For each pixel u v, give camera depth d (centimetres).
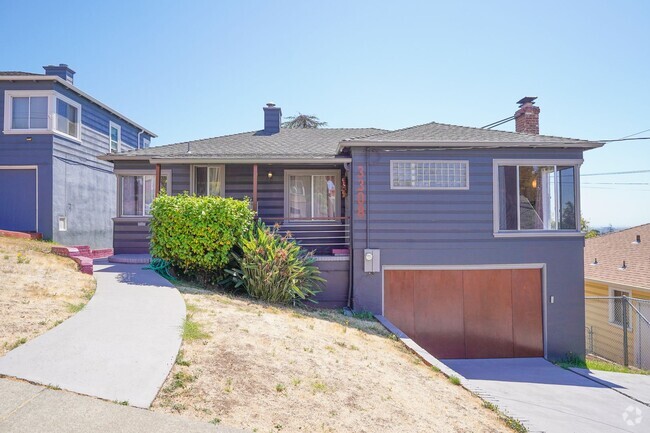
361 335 727
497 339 997
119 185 1266
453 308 996
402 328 989
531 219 1005
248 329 552
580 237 1007
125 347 424
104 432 278
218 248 868
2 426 273
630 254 1587
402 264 982
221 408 338
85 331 460
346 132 1503
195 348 449
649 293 1266
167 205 876
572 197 1012
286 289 852
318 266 1005
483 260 991
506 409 517
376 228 987
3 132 1316
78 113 1481
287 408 363
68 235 1409
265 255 880
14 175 1323
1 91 1320
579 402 679
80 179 1486
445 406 472
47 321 479
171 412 318
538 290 1008
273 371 432
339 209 1254
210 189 1227
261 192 1238
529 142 971
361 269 981
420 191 988
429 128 1143
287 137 1411
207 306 639
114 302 596
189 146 1243
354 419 374
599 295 1498
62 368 363
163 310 573
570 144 980
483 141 967
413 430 382
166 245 862
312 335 613
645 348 1285
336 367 494
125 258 1068
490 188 995
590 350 1484
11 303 521
